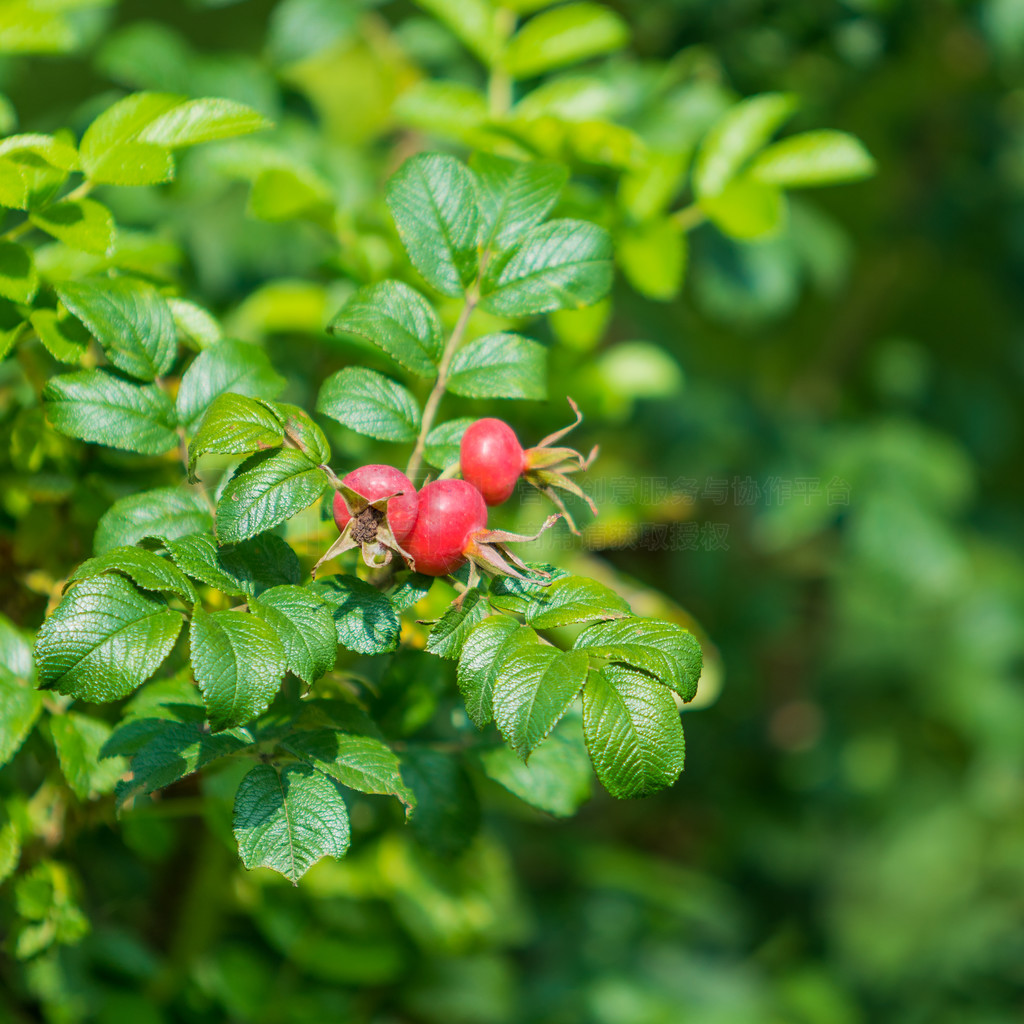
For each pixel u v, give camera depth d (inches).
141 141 34.2
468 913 39.1
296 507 31.6
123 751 32.9
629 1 53.6
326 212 38.4
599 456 50.9
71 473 35.2
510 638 32.0
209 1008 38.7
